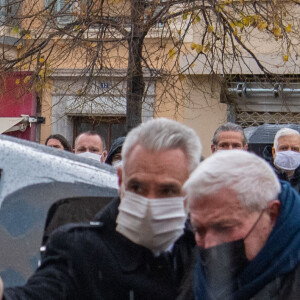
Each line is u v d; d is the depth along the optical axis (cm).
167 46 1475
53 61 1312
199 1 1184
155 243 311
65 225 318
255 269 282
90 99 1152
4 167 343
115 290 309
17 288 296
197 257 299
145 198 307
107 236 314
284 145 750
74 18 1242
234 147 730
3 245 332
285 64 1505
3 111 1634
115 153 655
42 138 1638
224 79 1273
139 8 1094
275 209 288
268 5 1221
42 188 343
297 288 280
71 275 305
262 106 1544
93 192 351
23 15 1210
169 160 307
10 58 1330
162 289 313
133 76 1098
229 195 279
